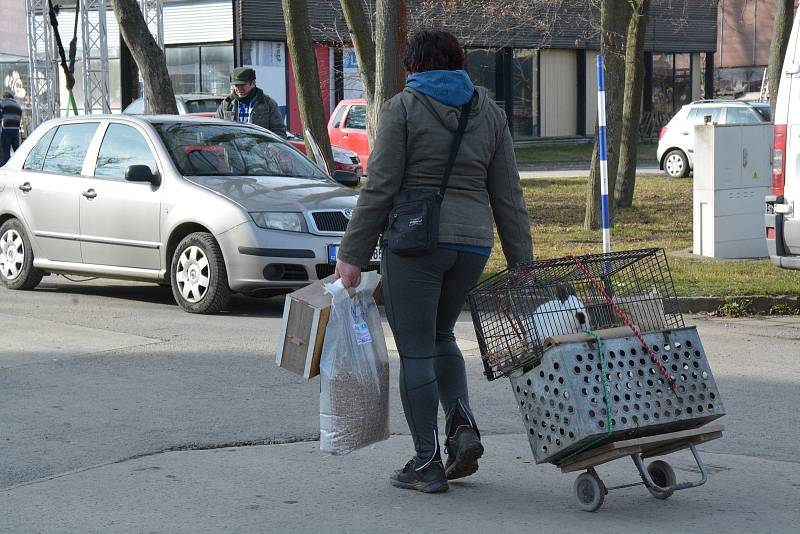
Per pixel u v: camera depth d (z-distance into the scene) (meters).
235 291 22.20
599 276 10.99
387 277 10.79
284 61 78.12
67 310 22.83
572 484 11.50
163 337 19.81
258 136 25.09
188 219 22.38
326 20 76.06
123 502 10.88
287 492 11.20
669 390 10.39
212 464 12.23
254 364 17.64
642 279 11.21
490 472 11.95
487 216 10.92
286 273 21.97
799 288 24.23
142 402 15.09
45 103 70.00
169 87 35.84
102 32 61.75
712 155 29.50
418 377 10.86
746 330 21.61
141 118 24.41
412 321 10.76
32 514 10.52
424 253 10.52
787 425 14.26
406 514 10.47
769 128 30.47
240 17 75.12
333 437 10.98
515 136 94.06
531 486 11.41
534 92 95.12
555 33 90.44
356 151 57.03
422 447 11.04
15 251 25.67
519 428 14.00
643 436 10.41
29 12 68.94
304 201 22.42
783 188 22.61
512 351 10.58
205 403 15.08
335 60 77.94
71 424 13.92
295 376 16.84
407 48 10.95
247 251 21.73
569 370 10.01
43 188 24.92
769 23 109.88
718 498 11.05
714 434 10.62
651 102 104.62
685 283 24.97
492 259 28.30
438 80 10.66
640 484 10.75
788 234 22.55
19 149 26.03
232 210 21.94
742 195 29.97
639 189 50.69
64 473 11.87
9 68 85.25
